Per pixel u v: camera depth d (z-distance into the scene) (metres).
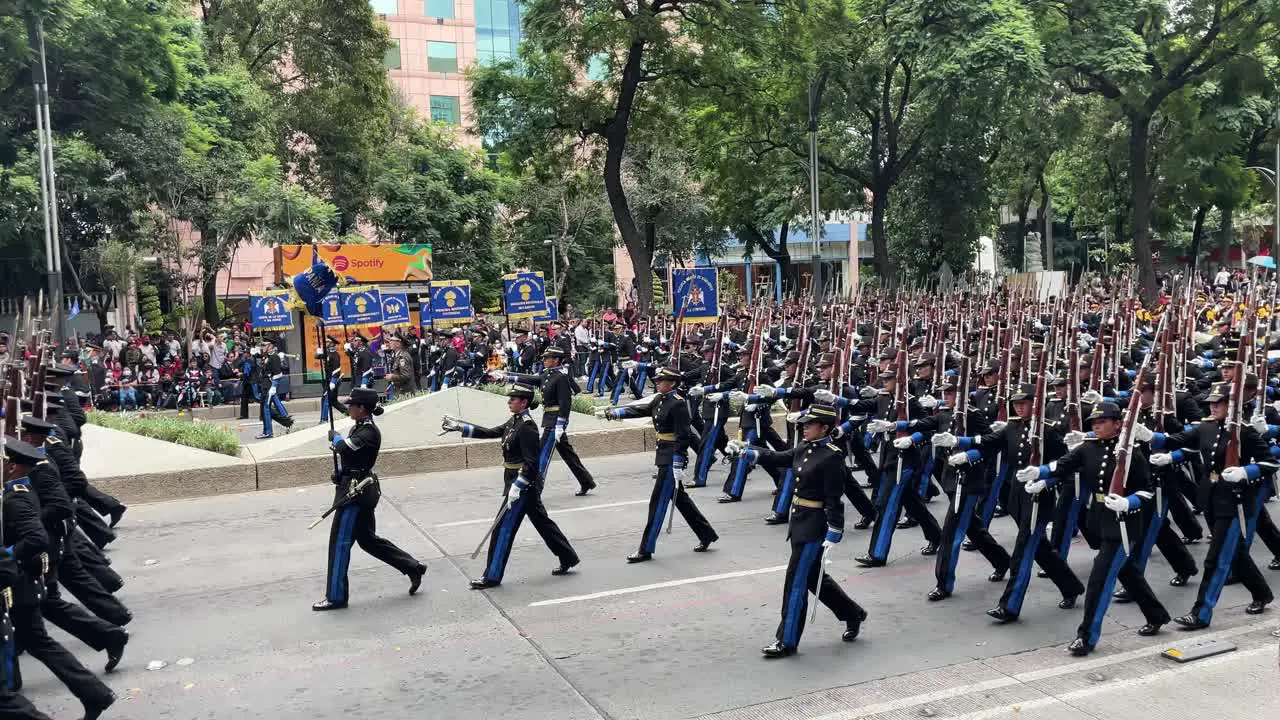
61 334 24.78
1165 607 8.73
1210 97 37.31
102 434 14.77
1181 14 34.00
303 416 25.66
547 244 49.09
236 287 50.94
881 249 36.56
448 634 8.48
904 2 30.98
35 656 6.55
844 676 7.33
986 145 38.59
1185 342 14.66
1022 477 8.19
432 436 16.38
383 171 46.38
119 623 8.27
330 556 9.24
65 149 30.02
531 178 47.03
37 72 26.11
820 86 33.34
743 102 31.47
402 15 63.16
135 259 34.28
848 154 39.34
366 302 27.33
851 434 11.73
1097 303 27.33
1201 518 11.91
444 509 13.35
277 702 7.16
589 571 10.26
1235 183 39.94
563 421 12.53
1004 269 58.50
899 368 10.34
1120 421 8.06
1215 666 7.32
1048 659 7.59
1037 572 9.99
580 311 48.53
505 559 9.78
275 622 8.91
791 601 7.71
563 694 7.12
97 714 6.65
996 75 29.17
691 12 29.98
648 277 30.36
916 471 10.41
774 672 7.43
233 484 14.77
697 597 9.29
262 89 42.97
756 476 15.31
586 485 14.05
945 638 8.10
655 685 7.23
